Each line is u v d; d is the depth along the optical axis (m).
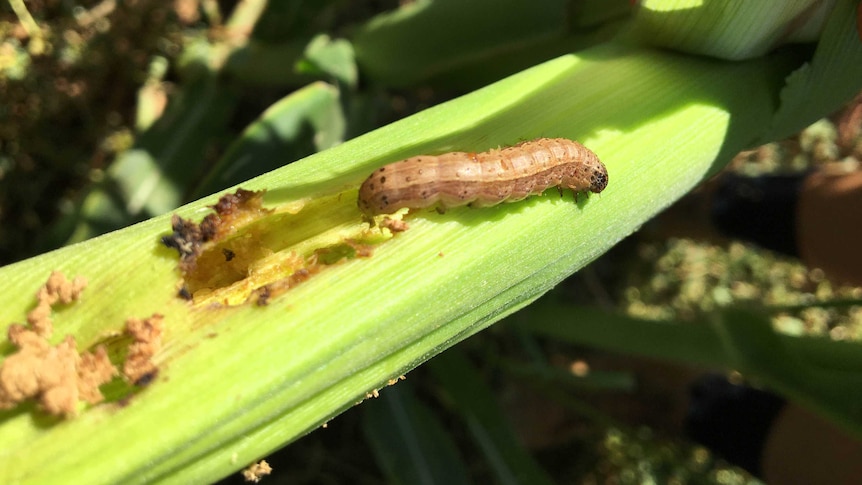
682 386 0.21
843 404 0.11
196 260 0.07
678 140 0.08
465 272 0.07
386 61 0.14
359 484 0.18
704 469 0.21
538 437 0.21
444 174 0.07
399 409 0.15
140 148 0.14
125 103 0.16
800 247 0.18
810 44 0.09
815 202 0.17
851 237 0.16
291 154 0.13
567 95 0.08
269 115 0.13
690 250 0.22
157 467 0.06
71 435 0.06
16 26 0.14
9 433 0.06
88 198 0.13
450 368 0.15
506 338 0.20
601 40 0.11
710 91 0.09
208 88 0.15
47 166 0.16
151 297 0.06
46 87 0.15
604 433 0.21
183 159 0.14
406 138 0.08
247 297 0.06
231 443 0.06
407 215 0.07
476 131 0.08
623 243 0.22
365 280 0.06
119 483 0.05
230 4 0.18
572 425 0.21
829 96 0.09
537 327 0.17
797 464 0.17
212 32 0.16
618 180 0.08
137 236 0.06
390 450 0.15
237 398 0.06
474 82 0.14
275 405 0.06
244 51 0.15
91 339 0.06
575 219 0.08
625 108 0.08
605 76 0.08
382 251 0.07
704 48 0.09
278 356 0.06
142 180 0.14
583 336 0.16
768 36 0.08
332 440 0.18
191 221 0.07
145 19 0.15
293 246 0.07
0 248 0.16
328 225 0.07
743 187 0.19
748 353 0.12
